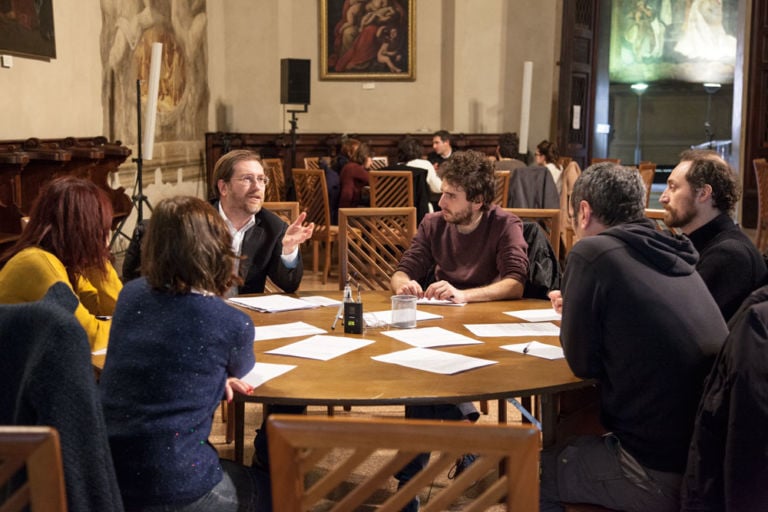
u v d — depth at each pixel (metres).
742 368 1.70
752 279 2.61
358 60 11.32
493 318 2.87
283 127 11.09
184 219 1.86
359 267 3.84
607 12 11.75
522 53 11.40
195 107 9.81
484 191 3.23
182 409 1.79
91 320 2.40
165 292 1.86
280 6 10.89
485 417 3.87
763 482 1.69
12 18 5.61
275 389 2.05
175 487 1.76
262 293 3.42
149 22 8.29
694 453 1.81
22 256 2.36
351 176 7.92
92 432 1.47
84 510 1.44
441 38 11.27
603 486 2.04
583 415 2.53
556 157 8.60
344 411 3.96
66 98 6.60
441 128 11.40
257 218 3.39
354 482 3.10
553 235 3.77
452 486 1.19
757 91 10.01
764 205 7.44
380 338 2.56
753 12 9.95
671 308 2.03
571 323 2.11
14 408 1.51
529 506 1.18
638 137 19.19
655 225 2.27
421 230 3.49
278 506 1.20
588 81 11.39
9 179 4.74
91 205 2.43
